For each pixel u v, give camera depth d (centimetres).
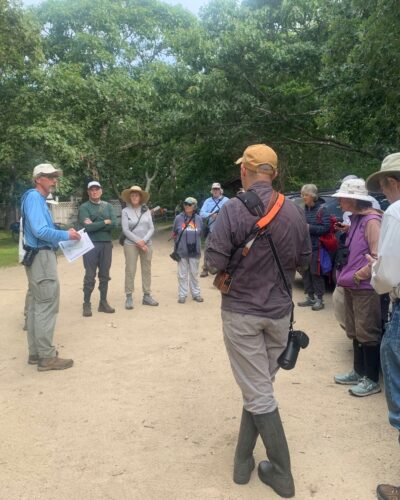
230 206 289
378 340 419
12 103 1889
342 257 469
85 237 539
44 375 487
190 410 402
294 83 1639
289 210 295
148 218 771
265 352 296
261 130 1698
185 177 2503
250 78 1608
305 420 381
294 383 454
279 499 286
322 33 1544
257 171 301
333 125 1347
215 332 625
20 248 500
